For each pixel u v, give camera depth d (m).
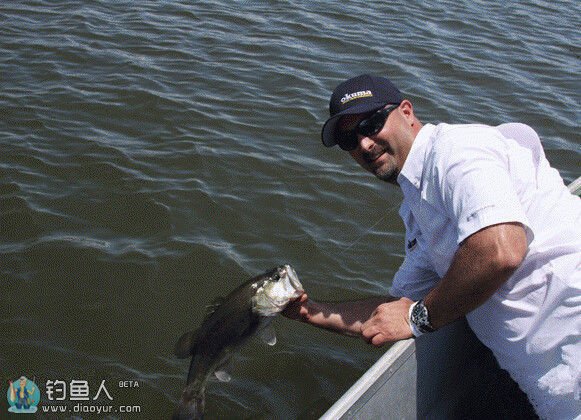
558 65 9.77
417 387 3.05
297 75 8.62
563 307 2.58
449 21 10.98
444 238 2.68
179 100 7.75
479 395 3.25
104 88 7.88
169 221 5.82
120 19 9.80
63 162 6.50
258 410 4.27
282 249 5.64
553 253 2.57
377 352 4.74
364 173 6.68
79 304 4.99
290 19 10.35
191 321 4.94
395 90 2.81
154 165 6.54
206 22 9.96
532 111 8.39
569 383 2.63
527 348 2.68
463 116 8.14
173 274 5.29
